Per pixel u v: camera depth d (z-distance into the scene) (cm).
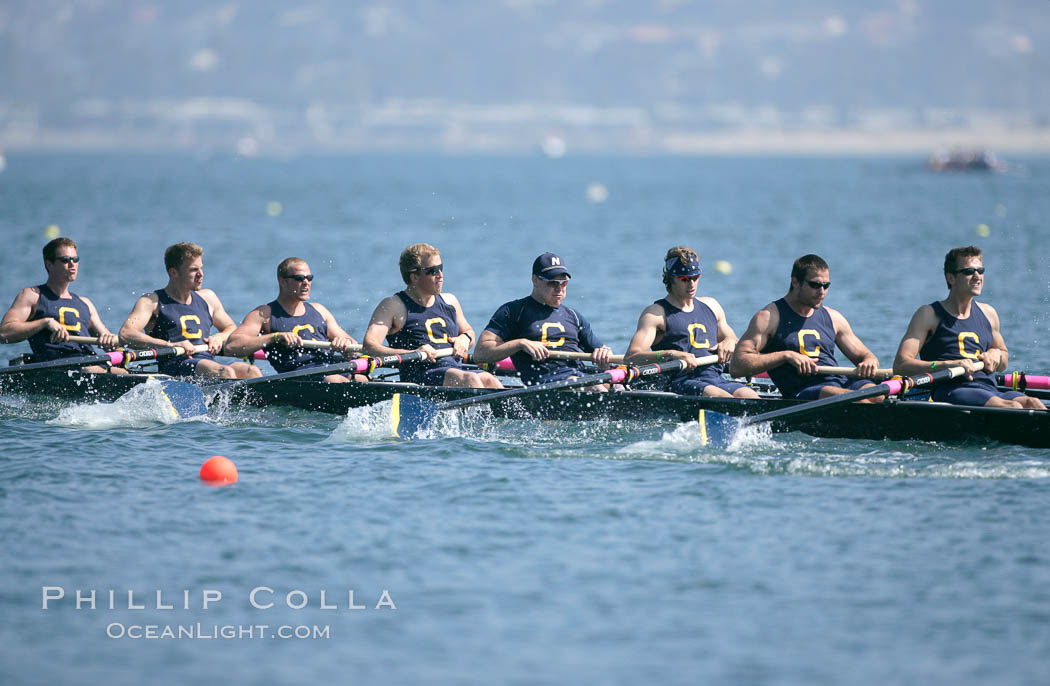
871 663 2383
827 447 4100
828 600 2689
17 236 14312
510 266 11206
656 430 4456
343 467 3866
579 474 3762
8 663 2408
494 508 3381
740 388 4466
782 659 2402
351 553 3005
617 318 7794
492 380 4794
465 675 2345
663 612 2631
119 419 4653
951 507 3353
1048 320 7181
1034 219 18150
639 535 3133
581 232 16125
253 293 9012
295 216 19612
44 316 5225
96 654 2452
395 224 17762
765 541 3078
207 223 17500
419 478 3716
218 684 2325
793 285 4356
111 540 3100
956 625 2552
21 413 4809
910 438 4128
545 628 2553
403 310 4856
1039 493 3472
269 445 4216
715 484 3619
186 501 3450
